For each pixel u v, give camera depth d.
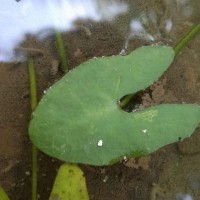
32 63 0.26
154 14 0.29
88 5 0.28
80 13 0.28
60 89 0.22
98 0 0.28
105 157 0.22
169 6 0.29
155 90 0.27
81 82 0.22
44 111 0.22
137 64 0.23
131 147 0.22
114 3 0.28
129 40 0.28
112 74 0.23
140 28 0.28
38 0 0.27
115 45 0.27
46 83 0.26
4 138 0.25
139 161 0.26
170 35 0.28
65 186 0.22
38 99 0.25
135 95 0.26
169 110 0.23
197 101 0.27
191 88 0.27
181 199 0.26
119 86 0.23
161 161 0.26
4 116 0.25
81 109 0.22
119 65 0.23
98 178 0.25
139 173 0.26
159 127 0.22
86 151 0.21
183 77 0.27
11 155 0.25
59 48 0.27
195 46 0.28
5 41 0.26
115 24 0.28
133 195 0.26
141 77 0.23
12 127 0.25
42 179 0.25
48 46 0.27
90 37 0.27
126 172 0.26
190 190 0.26
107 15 0.28
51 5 0.27
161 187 0.26
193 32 0.28
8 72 0.26
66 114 0.22
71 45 0.27
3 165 0.25
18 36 0.27
